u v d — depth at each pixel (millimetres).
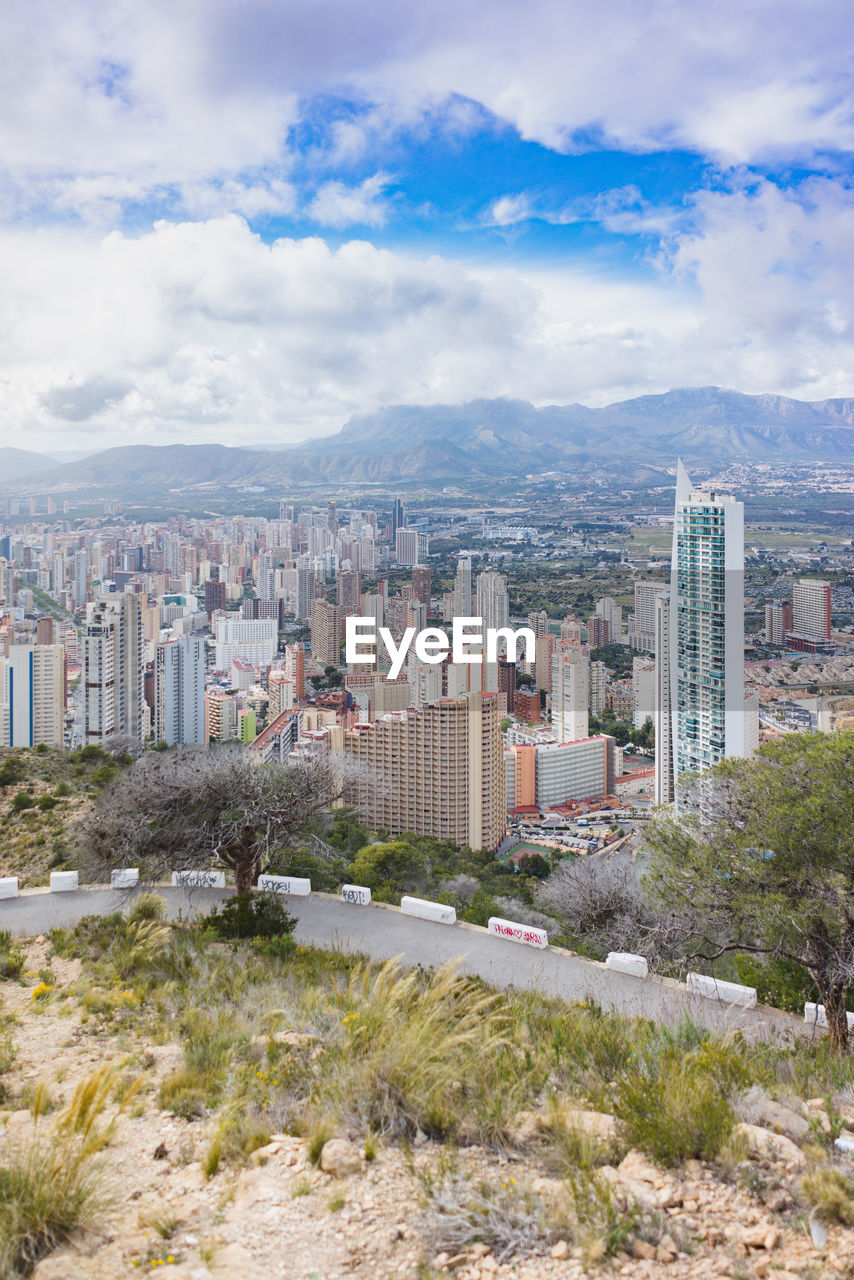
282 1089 6352
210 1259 3803
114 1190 4605
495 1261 3859
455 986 8766
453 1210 4184
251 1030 8484
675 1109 5070
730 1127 4961
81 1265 3762
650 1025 9039
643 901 16578
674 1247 3916
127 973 11906
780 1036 11000
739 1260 3812
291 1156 5074
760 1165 4773
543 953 16281
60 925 16438
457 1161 4938
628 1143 5164
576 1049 7930
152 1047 8336
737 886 12492
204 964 12617
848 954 11594
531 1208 4254
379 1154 5086
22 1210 3996
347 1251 3945
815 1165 4754
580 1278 3682
